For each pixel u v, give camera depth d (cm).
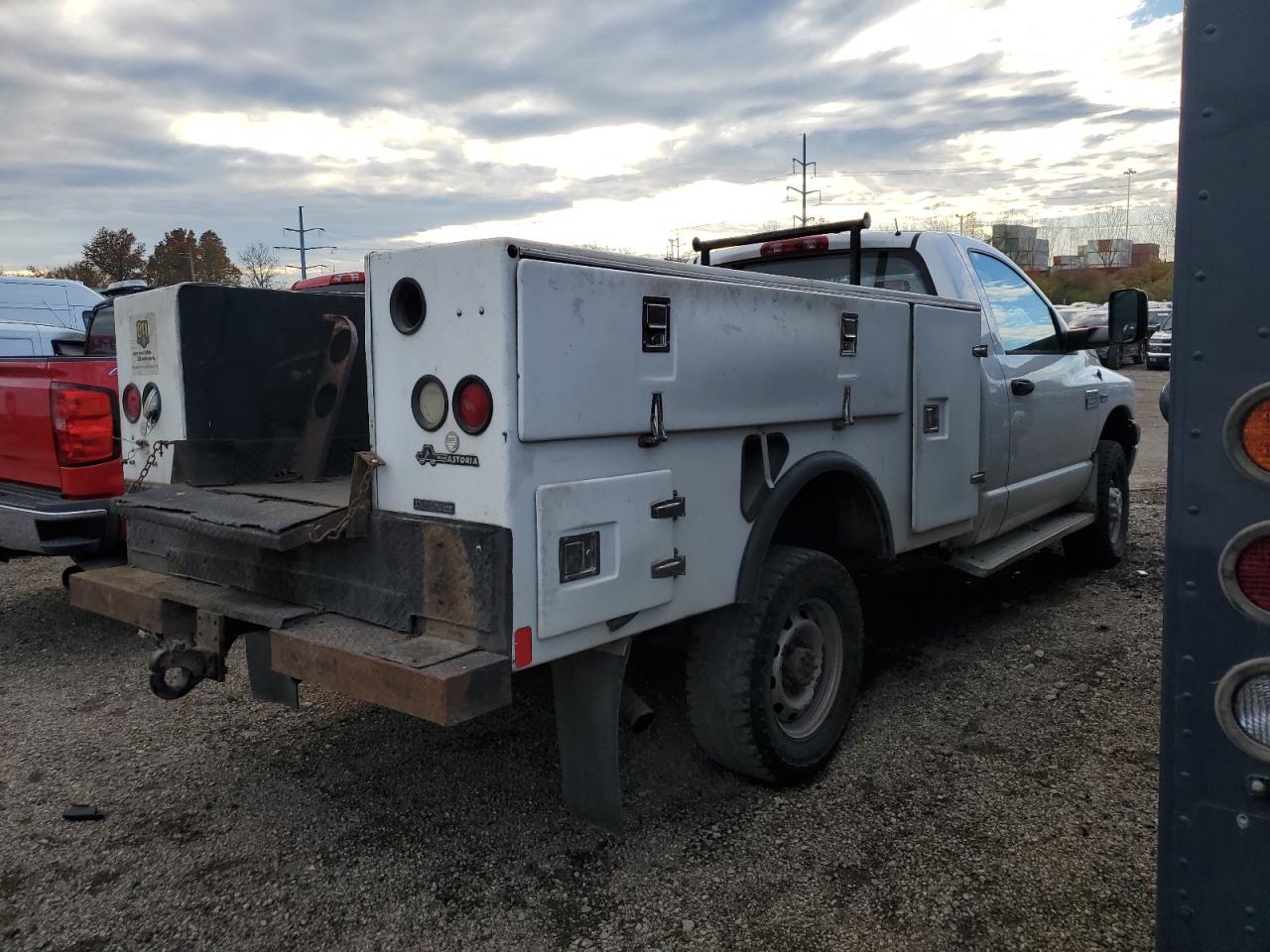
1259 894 172
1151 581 643
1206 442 171
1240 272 166
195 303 349
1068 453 587
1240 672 169
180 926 279
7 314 1303
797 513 400
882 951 264
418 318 257
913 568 682
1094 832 324
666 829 330
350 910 286
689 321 287
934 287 482
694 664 338
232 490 342
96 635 570
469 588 248
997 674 472
